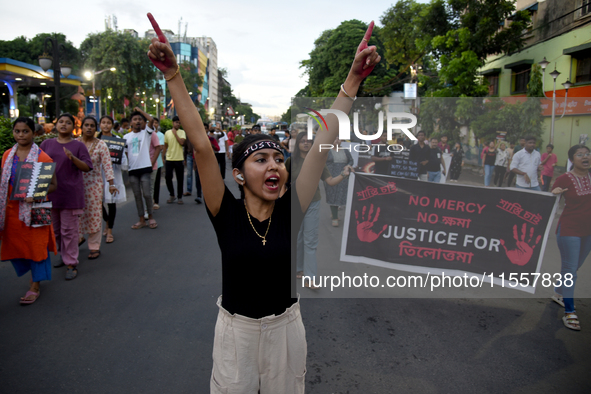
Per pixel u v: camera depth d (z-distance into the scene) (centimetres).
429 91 1650
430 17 1514
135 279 420
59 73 1188
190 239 574
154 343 296
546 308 354
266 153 154
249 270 153
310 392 242
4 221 348
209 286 404
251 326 152
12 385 245
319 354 283
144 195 635
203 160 151
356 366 269
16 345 291
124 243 551
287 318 157
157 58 144
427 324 326
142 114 624
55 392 239
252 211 160
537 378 257
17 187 343
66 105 3259
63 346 290
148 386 246
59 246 462
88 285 403
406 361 275
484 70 1714
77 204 420
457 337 306
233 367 153
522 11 1343
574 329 316
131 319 332
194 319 334
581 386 250
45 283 407
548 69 1358
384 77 2422
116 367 265
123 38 2911
